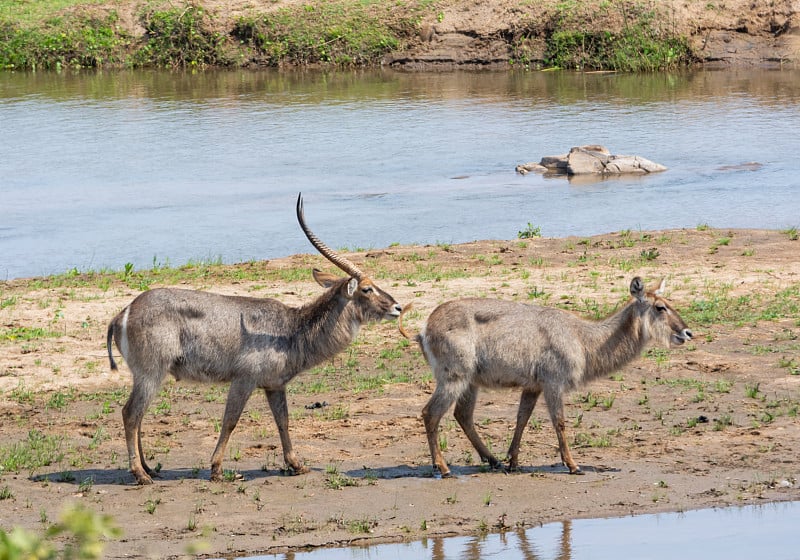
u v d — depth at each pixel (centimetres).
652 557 2658
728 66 14212
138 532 2767
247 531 2794
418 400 3878
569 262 5903
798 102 11712
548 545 2734
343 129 10781
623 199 8056
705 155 9462
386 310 3191
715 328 4647
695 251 6109
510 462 3216
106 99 12506
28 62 15000
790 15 14325
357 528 2811
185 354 3047
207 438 3516
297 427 3606
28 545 1241
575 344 3116
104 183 8656
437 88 13162
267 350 3072
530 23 14788
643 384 4000
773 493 3047
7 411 3791
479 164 9331
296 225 7400
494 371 3095
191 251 6750
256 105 12125
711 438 3456
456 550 2711
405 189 8481
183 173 9012
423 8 15238
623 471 3206
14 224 7431
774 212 7500
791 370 4084
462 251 6281
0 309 5059
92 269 6262
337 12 15350
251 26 15125
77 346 4538
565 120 11081
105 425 3644
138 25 15412
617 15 14625
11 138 10312
